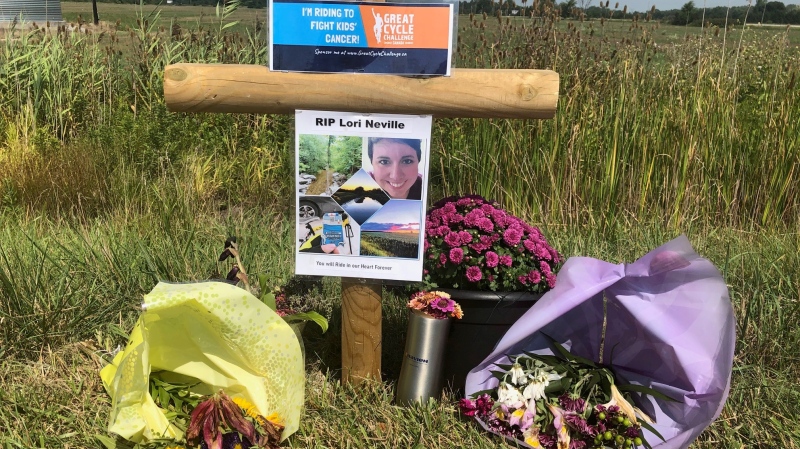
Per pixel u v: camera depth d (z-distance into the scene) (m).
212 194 4.91
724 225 4.67
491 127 4.62
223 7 5.80
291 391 2.36
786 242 4.12
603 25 5.21
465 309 2.57
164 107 5.23
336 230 2.39
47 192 4.56
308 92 2.23
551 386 2.44
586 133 4.61
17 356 2.79
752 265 3.65
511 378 2.45
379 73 2.21
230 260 3.52
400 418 2.44
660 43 5.02
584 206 4.61
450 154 4.76
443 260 2.56
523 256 2.63
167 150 5.00
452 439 2.38
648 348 2.53
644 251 4.05
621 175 4.65
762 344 2.96
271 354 2.32
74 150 4.90
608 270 2.41
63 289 3.09
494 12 5.00
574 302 2.31
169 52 5.82
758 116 4.82
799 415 2.54
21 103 5.69
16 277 3.04
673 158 4.64
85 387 2.62
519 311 2.57
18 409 2.46
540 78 2.20
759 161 4.70
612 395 2.37
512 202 4.62
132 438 2.19
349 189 2.35
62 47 5.96
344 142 2.30
